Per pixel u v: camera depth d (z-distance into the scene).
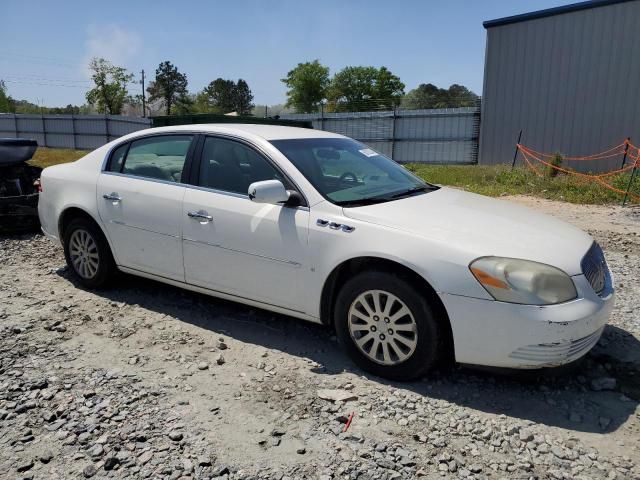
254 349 3.98
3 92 61.59
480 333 3.17
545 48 19.09
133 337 4.16
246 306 4.79
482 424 3.04
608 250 7.01
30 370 3.59
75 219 5.12
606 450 2.82
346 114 26.78
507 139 20.58
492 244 3.28
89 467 2.63
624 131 17.89
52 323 4.36
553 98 19.20
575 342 3.12
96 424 2.99
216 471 2.62
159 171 4.59
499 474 2.63
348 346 3.66
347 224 3.58
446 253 3.25
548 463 2.71
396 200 3.93
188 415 3.10
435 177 16.12
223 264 4.12
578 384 3.50
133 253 4.69
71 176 5.14
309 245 3.68
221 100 98.25
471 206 3.97
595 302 3.22
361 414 3.12
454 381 3.51
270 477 2.58
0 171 8.06
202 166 4.33
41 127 41.78
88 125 39.66
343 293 3.61
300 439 2.89
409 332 3.39
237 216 4.01
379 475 2.60
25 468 2.64
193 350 3.95
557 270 3.16
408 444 2.85
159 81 80.94
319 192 3.80
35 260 6.25
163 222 4.41
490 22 20.02
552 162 15.38
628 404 3.27
